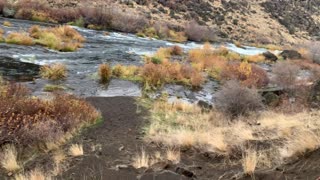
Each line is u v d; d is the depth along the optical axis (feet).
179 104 38.65
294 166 14.98
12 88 33.60
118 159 19.22
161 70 52.47
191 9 184.14
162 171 16.56
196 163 18.26
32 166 19.08
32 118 24.26
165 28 133.69
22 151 21.65
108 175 16.69
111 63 60.29
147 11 161.58
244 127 24.56
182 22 164.55
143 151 19.71
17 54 57.06
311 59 106.93
